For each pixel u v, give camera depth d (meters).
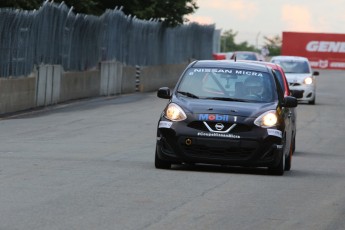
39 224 18.59
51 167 28.92
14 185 24.41
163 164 28.97
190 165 30.84
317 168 32.47
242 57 110.75
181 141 28.06
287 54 173.38
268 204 22.42
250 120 28.11
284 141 28.92
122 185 24.75
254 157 28.00
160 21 100.00
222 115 28.09
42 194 22.80
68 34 67.62
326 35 171.88
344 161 35.66
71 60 68.88
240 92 29.91
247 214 20.80
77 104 66.44
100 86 76.12
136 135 43.72
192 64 31.27
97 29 74.75
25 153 34.00
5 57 55.38
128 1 96.25
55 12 64.00
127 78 83.69
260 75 30.72
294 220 20.31
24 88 58.66
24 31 58.09
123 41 82.25
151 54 93.38
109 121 52.16
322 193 24.97
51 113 57.66
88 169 28.50
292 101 29.83
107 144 38.84
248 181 26.78
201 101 29.12
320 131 50.44
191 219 19.75
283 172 29.00
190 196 23.12
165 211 20.66
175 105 28.72
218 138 27.88
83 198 22.23
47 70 62.94
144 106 65.88
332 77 136.00
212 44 132.75
